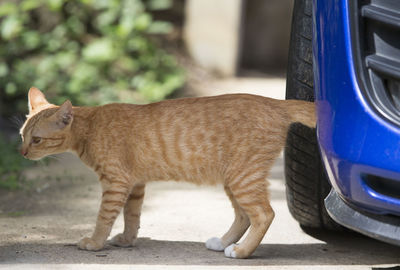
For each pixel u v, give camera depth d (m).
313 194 4.52
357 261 4.11
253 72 14.64
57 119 4.49
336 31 3.53
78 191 6.30
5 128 9.33
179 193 6.11
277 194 6.11
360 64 3.43
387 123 3.27
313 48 3.76
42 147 4.54
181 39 13.61
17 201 5.89
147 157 4.32
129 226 4.46
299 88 4.40
